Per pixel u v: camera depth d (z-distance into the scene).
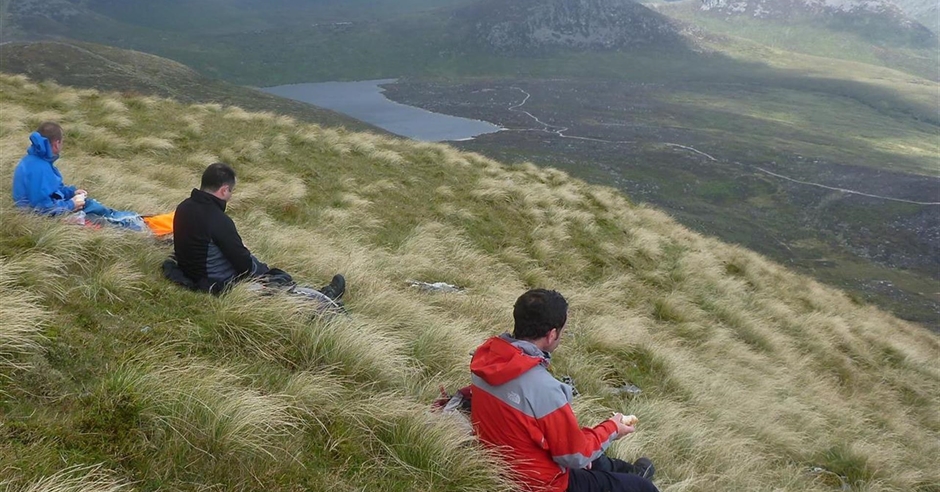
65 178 10.84
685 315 14.59
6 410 3.95
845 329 18.50
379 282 9.39
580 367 9.60
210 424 4.30
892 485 10.11
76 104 19.05
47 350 4.62
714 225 144.00
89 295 5.72
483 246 14.84
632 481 4.88
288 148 18.20
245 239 10.00
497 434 4.74
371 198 15.62
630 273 16.17
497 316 10.30
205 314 6.07
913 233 143.00
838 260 127.75
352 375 5.99
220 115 21.25
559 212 17.84
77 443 3.87
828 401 13.21
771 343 15.30
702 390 10.68
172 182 13.77
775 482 8.70
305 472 4.32
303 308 6.68
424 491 4.57
